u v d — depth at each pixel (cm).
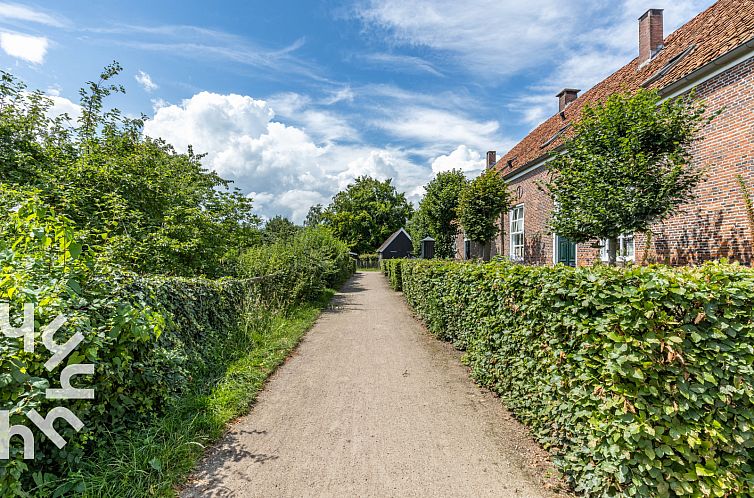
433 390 499
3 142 778
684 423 240
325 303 1392
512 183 1984
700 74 867
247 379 515
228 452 341
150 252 769
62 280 290
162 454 316
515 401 413
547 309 343
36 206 320
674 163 752
